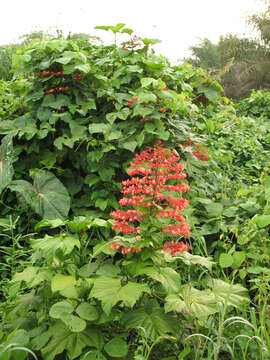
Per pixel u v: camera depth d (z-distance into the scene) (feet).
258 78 66.18
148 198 7.29
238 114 27.78
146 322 6.91
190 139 13.69
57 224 7.64
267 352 6.90
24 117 13.14
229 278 9.80
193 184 13.41
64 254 6.97
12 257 9.32
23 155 13.51
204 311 6.80
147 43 13.65
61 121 13.19
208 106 17.26
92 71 13.07
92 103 12.78
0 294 9.67
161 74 13.99
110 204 12.21
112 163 12.54
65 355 7.09
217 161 16.42
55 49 12.69
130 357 7.09
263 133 22.48
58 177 13.26
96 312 6.77
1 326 7.64
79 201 12.87
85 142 12.87
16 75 13.35
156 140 12.91
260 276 8.69
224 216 11.82
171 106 13.04
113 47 13.84
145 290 6.55
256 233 9.91
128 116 13.05
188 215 10.85
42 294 7.54
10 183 11.76
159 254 7.44
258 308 8.34
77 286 7.23
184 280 9.32
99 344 6.71
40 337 6.70
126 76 13.41
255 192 12.03
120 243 7.39
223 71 16.49
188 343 7.16
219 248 10.94
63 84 12.98
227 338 7.64
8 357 5.93
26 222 12.32
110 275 7.38
